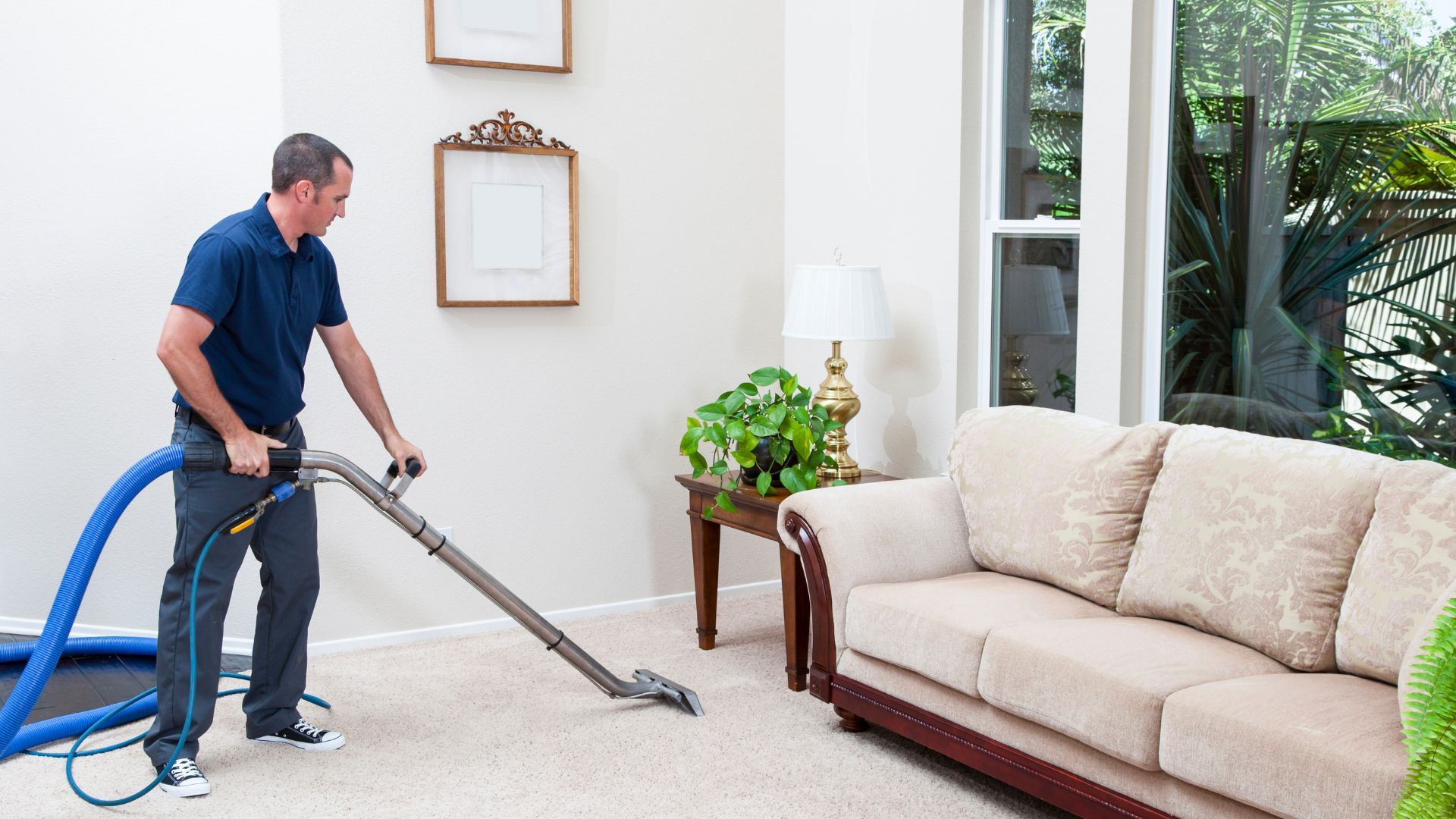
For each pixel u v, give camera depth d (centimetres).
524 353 391
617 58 399
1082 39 334
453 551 289
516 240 384
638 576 419
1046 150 348
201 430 266
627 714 316
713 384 427
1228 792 200
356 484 275
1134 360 320
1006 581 288
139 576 369
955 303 363
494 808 259
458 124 374
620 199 404
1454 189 258
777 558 448
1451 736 170
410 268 371
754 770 279
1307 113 284
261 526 281
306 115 352
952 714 261
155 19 350
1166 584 255
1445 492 217
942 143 363
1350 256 278
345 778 275
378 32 360
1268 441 252
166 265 357
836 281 352
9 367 367
